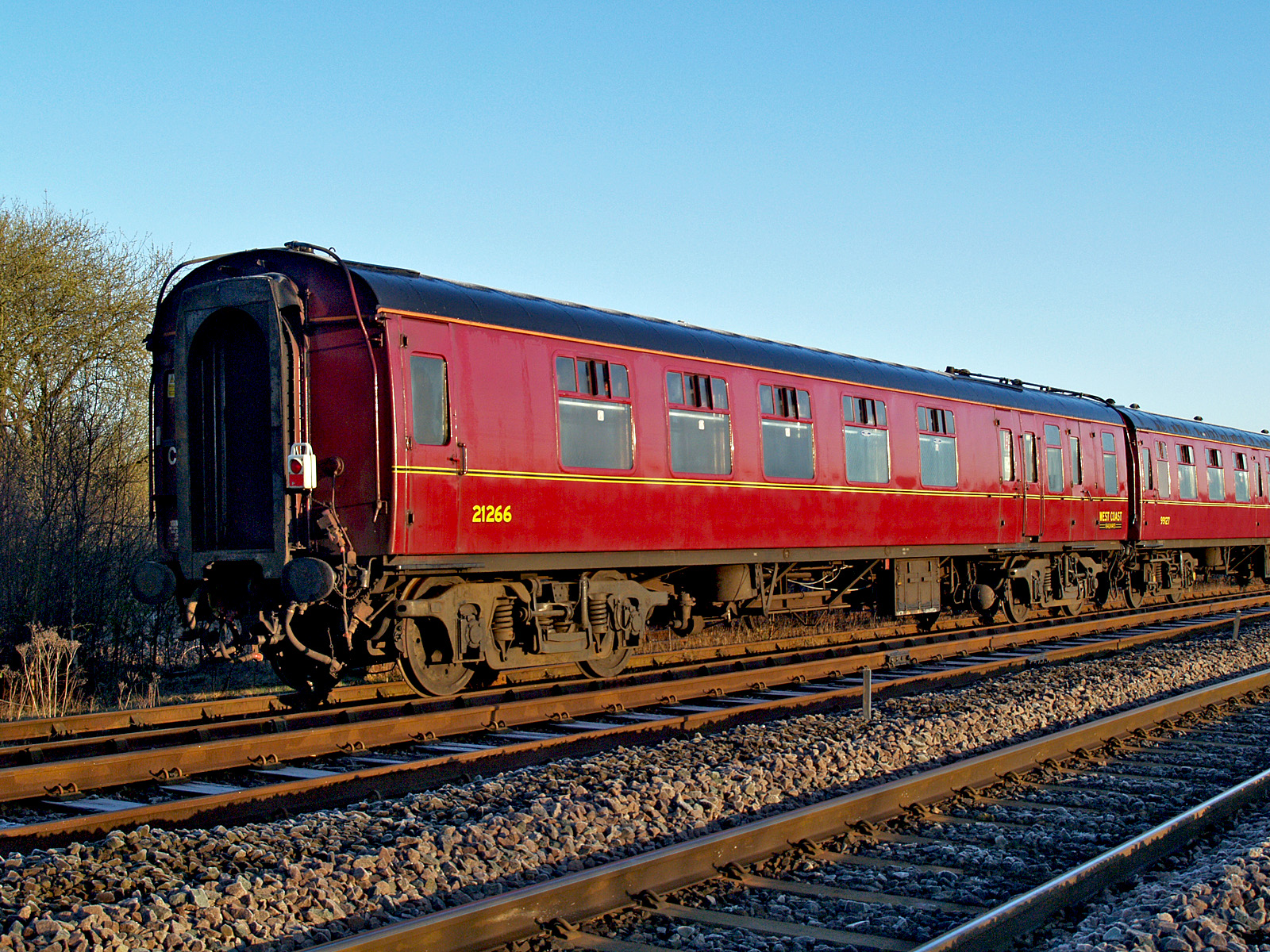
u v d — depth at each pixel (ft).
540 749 27.68
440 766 25.49
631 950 15.23
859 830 20.76
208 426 34.04
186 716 33.22
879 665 44.83
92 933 14.21
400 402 31.86
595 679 39.17
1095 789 25.02
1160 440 75.15
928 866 19.25
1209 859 18.79
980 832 21.13
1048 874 18.66
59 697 39.06
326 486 32.35
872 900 17.47
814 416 47.73
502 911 15.06
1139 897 16.66
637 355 39.93
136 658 44.80
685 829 21.02
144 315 73.15
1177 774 26.68
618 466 38.78
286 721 30.27
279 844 19.11
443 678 35.65
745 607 47.88
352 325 32.24
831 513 48.16
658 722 30.83
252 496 33.53
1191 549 83.51
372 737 28.66
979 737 30.50
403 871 17.43
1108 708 35.86
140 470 53.57
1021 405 61.77
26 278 70.74
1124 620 60.80
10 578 43.37
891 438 52.03
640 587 41.29
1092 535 67.10
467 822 20.74
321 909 15.90
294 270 33.53
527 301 37.55
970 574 60.18
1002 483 59.36
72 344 71.51
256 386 33.45
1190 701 33.68
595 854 19.35
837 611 65.82
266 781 25.62
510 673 41.83
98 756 25.77
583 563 37.88
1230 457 85.30
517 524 35.17
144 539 47.60
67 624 43.11
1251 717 33.91
